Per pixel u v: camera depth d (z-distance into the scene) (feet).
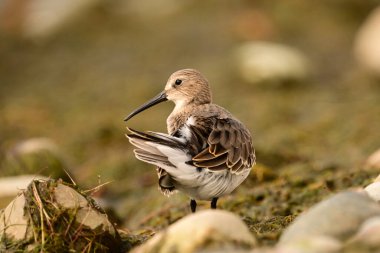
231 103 57.36
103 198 39.27
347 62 66.33
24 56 71.67
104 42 73.05
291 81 61.00
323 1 75.92
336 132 48.26
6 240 22.17
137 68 66.74
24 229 22.16
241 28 72.13
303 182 34.73
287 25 72.54
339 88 60.29
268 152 41.83
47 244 21.80
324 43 69.77
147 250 19.20
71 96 61.72
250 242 18.74
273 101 57.11
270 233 21.88
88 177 42.93
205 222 18.74
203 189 25.05
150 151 23.22
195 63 66.28
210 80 62.13
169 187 25.04
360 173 34.12
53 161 38.37
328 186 33.14
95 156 47.67
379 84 60.85
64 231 22.11
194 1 78.74
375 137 45.47
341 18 74.08
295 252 16.71
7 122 55.52
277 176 36.14
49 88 64.28
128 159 44.73
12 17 78.59
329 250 16.87
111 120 54.34
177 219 31.83
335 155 42.60
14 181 33.86
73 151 48.88
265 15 74.08
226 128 26.13
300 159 41.78
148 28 75.05
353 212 18.34
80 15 77.51
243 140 26.71
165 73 64.85
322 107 54.80
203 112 28.09
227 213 19.24
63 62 69.77
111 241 22.81
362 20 74.28
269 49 64.49
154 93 60.64
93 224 22.53
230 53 67.46
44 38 74.74
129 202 37.93
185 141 24.35
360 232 17.56
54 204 22.44
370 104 53.93
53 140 51.11
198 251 18.03
